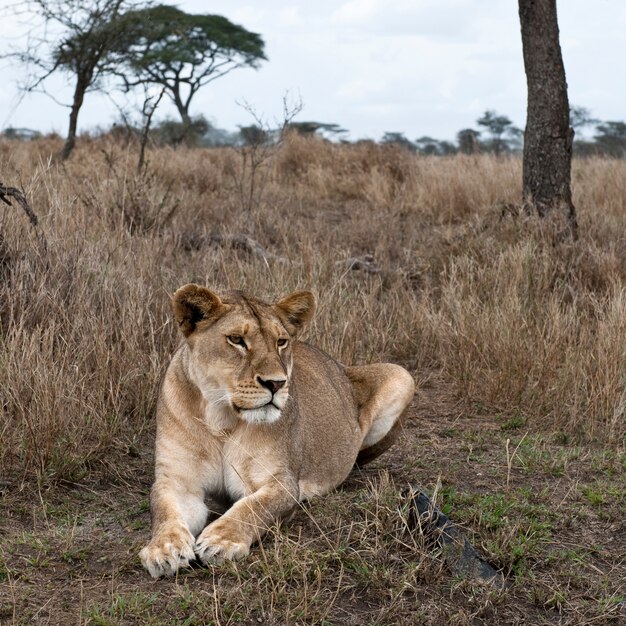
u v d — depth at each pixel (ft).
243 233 40.68
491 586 15.28
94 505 17.97
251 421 16.10
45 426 19.27
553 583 15.78
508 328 27.48
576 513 18.52
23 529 16.65
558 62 39.81
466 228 42.22
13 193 27.43
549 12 39.60
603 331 27.43
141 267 29.48
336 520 17.11
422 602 14.76
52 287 25.64
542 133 40.09
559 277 34.35
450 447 22.44
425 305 31.45
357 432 20.24
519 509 18.40
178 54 136.98
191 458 16.90
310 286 30.50
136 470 19.84
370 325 29.14
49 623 13.51
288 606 13.98
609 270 34.94
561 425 24.14
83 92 70.33
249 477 16.94
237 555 15.29
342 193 60.80
